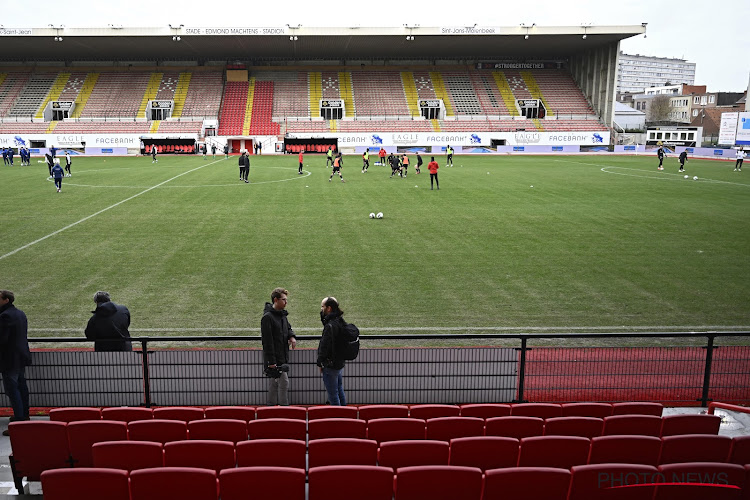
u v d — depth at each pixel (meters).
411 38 57.50
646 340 10.70
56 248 16.92
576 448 5.26
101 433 5.66
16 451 5.65
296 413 6.51
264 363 7.25
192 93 66.25
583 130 65.06
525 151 64.50
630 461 5.33
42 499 5.57
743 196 28.33
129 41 57.44
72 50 62.84
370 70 71.88
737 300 12.83
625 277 14.49
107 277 14.16
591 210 24.03
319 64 71.94
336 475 4.48
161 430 5.75
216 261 15.65
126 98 64.94
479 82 71.31
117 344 8.00
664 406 7.99
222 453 5.13
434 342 10.48
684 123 81.19
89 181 33.22
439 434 5.89
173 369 7.60
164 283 13.73
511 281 14.11
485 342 10.53
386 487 4.53
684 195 28.59
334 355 7.12
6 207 23.75
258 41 58.41
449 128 64.88
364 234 19.09
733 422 7.36
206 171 39.81
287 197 27.06
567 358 8.65
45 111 61.94
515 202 25.98
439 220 21.61
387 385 7.80
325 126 63.97
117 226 20.08
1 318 6.99
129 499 4.53
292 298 12.73
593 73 68.38
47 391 7.59
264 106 65.75
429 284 13.83
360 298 12.80
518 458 5.26
